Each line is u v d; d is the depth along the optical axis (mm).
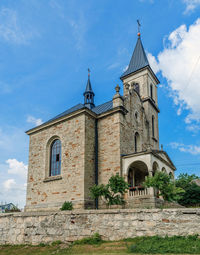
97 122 25406
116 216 11648
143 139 29703
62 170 23906
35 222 13234
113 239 11289
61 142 25203
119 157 22453
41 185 25344
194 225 10062
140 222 11094
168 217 10641
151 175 20328
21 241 13227
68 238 12070
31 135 28938
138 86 36719
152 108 35750
